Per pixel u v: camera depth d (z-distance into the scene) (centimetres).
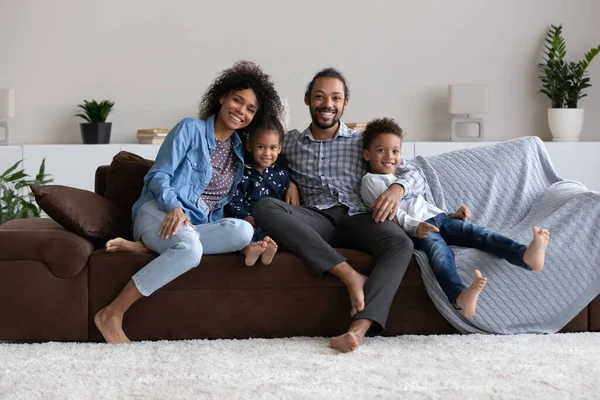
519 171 330
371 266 278
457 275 271
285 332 276
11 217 430
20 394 208
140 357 244
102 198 303
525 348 254
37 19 585
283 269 273
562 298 279
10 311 267
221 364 236
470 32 616
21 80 588
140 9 591
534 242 265
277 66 602
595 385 216
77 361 240
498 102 622
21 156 542
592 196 289
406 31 611
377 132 311
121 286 269
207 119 307
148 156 554
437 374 226
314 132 327
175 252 264
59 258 266
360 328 258
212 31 596
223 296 273
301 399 204
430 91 616
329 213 305
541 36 620
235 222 276
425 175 326
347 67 608
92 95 593
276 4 599
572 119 598
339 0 604
